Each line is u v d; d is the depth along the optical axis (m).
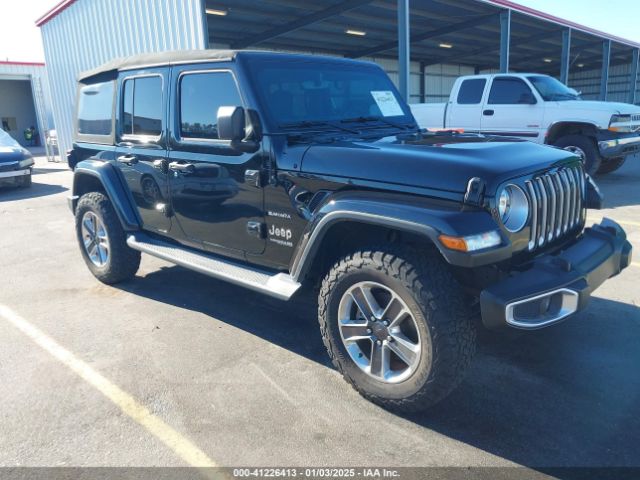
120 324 4.02
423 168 2.62
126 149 4.31
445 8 15.48
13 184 11.64
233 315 4.15
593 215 7.11
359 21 17.31
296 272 3.04
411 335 2.72
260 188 3.24
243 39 18.95
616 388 2.96
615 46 24.53
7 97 30.44
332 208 2.78
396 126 3.92
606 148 8.95
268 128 3.18
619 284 4.49
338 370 3.03
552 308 2.58
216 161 3.47
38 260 5.92
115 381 3.17
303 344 3.63
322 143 3.14
